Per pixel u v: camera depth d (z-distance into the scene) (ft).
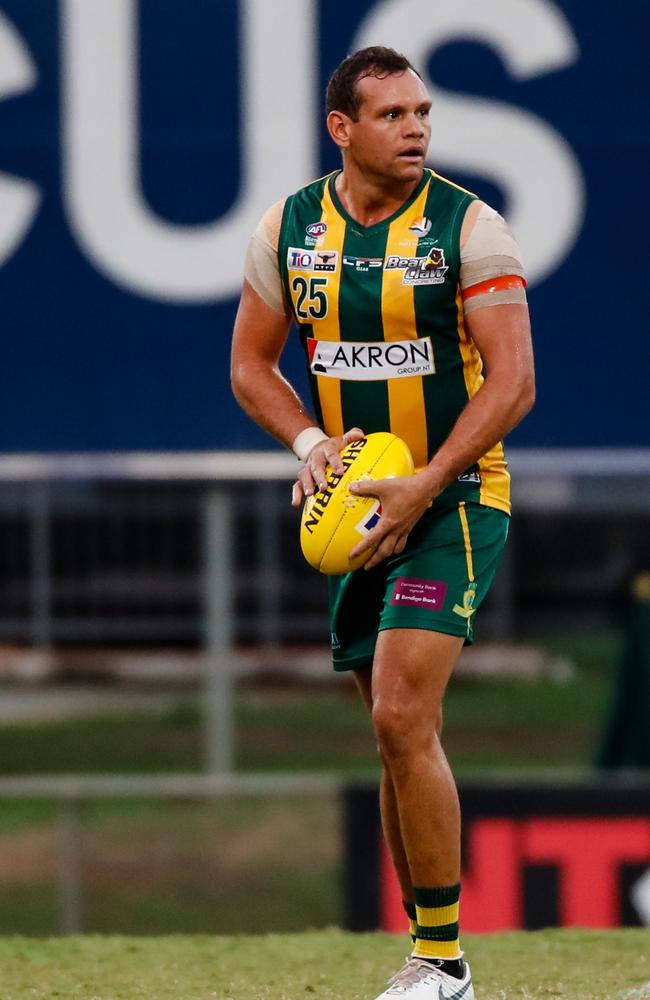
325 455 46.14
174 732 131.64
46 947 62.39
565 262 96.22
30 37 97.04
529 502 131.85
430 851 44.34
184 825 133.18
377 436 46.21
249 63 96.63
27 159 97.04
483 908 82.17
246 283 49.01
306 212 47.14
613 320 96.12
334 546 45.29
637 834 81.92
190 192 96.89
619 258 96.22
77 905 95.20
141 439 96.78
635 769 102.12
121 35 96.84
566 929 65.67
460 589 45.21
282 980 54.44
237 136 96.73
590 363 96.17
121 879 122.93
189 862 125.49
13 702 116.37
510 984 53.01
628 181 96.17
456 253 45.16
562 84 96.37
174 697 115.44
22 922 115.03
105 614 105.70
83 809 139.95
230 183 96.84
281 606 108.99
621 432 96.02
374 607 47.85
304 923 114.21
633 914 81.71
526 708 148.77
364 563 45.42
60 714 126.93
